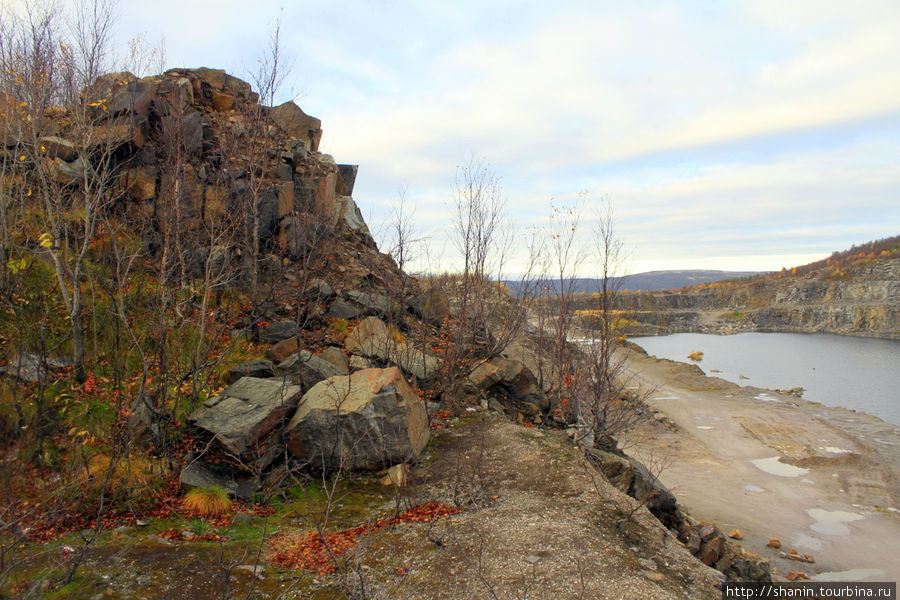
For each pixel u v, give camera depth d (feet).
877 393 139.33
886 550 45.19
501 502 26.23
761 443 78.28
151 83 44.52
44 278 31.63
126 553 18.89
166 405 27.86
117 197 35.81
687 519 42.96
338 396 29.19
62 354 29.12
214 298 38.24
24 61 31.55
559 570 19.29
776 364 212.02
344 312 44.55
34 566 17.31
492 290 49.34
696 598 18.65
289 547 20.95
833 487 61.00
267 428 27.32
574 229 48.88
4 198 31.53
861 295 442.50
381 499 26.61
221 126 47.50
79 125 32.45
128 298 32.65
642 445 74.54
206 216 39.78
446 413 37.93
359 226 60.08
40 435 22.52
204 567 18.42
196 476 24.56
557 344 47.47
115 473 22.98
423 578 18.67
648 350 272.10
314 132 64.44
